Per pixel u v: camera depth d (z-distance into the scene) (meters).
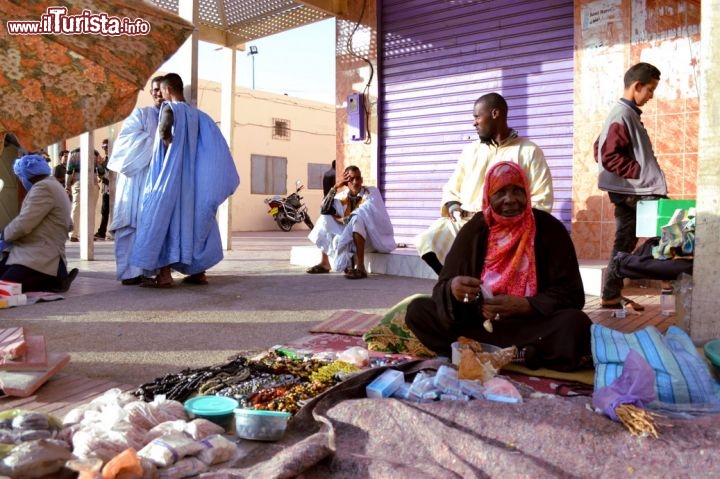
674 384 2.59
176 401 2.68
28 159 5.92
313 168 23.64
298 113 22.88
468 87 8.25
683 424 2.18
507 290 3.43
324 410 2.59
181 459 2.16
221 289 6.30
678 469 1.96
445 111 8.50
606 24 6.90
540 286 3.42
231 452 2.29
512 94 7.84
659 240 4.36
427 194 8.75
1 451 2.03
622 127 5.00
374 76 9.14
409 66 8.86
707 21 3.71
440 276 3.58
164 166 6.17
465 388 2.61
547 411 2.31
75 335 4.28
